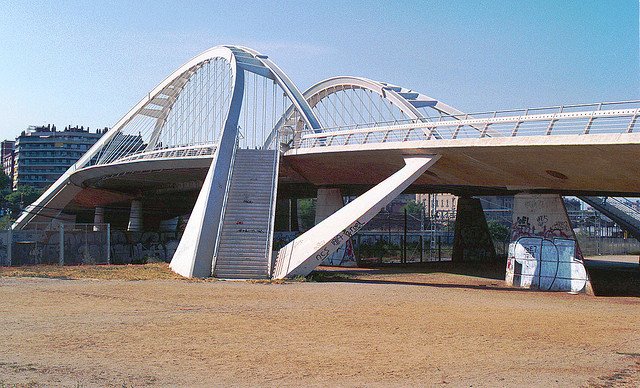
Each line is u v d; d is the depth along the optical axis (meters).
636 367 11.67
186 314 17.19
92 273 31.05
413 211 128.12
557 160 26.38
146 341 13.14
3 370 10.36
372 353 12.37
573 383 10.34
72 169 70.56
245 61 53.97
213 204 32.91
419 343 13.54
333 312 18.17
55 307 18.22
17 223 76.00
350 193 54.41
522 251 31.75
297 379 10.17
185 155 53.47
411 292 25.23
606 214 49.12
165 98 67.19
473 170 31.97
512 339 14.30
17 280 26.86
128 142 66.94
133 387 9.41
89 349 12.21
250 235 32.41
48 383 9.52
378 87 50.50
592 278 39.22
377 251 65.25
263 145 52.31
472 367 11.34
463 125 29.67
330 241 29.70
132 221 75.88
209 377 10.19
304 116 49.81
